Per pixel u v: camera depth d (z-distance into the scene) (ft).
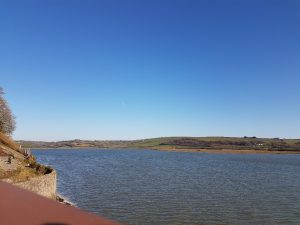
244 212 133.08
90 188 194.49
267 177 282.15
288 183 236.43
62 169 334.85
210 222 115.65
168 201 153.69
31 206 7.06
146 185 210.59
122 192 179.42
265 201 158.81
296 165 462.19
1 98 256.32
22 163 152.87
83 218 6.08
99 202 149.48
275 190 198.18
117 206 140.77
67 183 218.18
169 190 189.78
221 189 198.80
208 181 240.53
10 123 265.95
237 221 118.11
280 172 337.93
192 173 307.17
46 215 6.29
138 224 111.04
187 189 195.42
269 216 126.72
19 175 112.78
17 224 5.81
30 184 101.71
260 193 184.55
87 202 149.28
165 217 121.70
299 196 175.01
